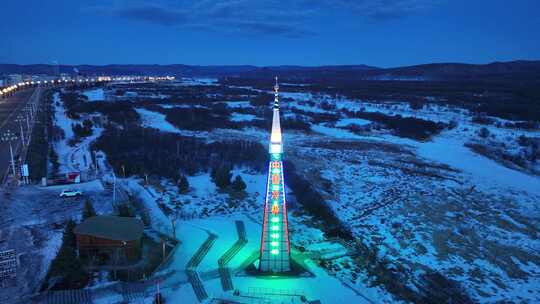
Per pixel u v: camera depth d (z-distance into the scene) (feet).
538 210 239.50
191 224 194.29
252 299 133.08
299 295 136.46
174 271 147.74
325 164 324.39
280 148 144.46
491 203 248.11
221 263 155.22
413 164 331.57
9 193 217.77
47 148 326.44
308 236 189.26
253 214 213.87
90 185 240.12
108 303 126.31
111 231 149.07
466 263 173.37
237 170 291.38
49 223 181.88
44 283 133.18
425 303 141.59
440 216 224.53
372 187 270.87
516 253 184.55
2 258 139.03
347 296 139.44
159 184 249.96
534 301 146.92
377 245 186.29
